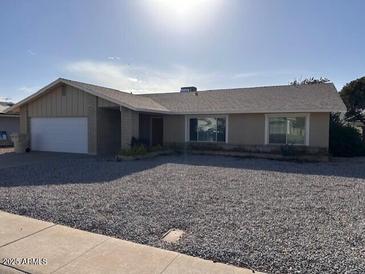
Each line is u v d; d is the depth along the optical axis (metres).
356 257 3.70
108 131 16.72
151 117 18.97
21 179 8.86
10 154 16.16
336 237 4.37
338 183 8.48
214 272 3.38
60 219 5.18
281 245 4.07
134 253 3.87
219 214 5.49
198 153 16.88
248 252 3.86
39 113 17.62
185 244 4.13
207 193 7.16
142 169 10.92
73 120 16.58
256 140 15.50
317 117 14.19
